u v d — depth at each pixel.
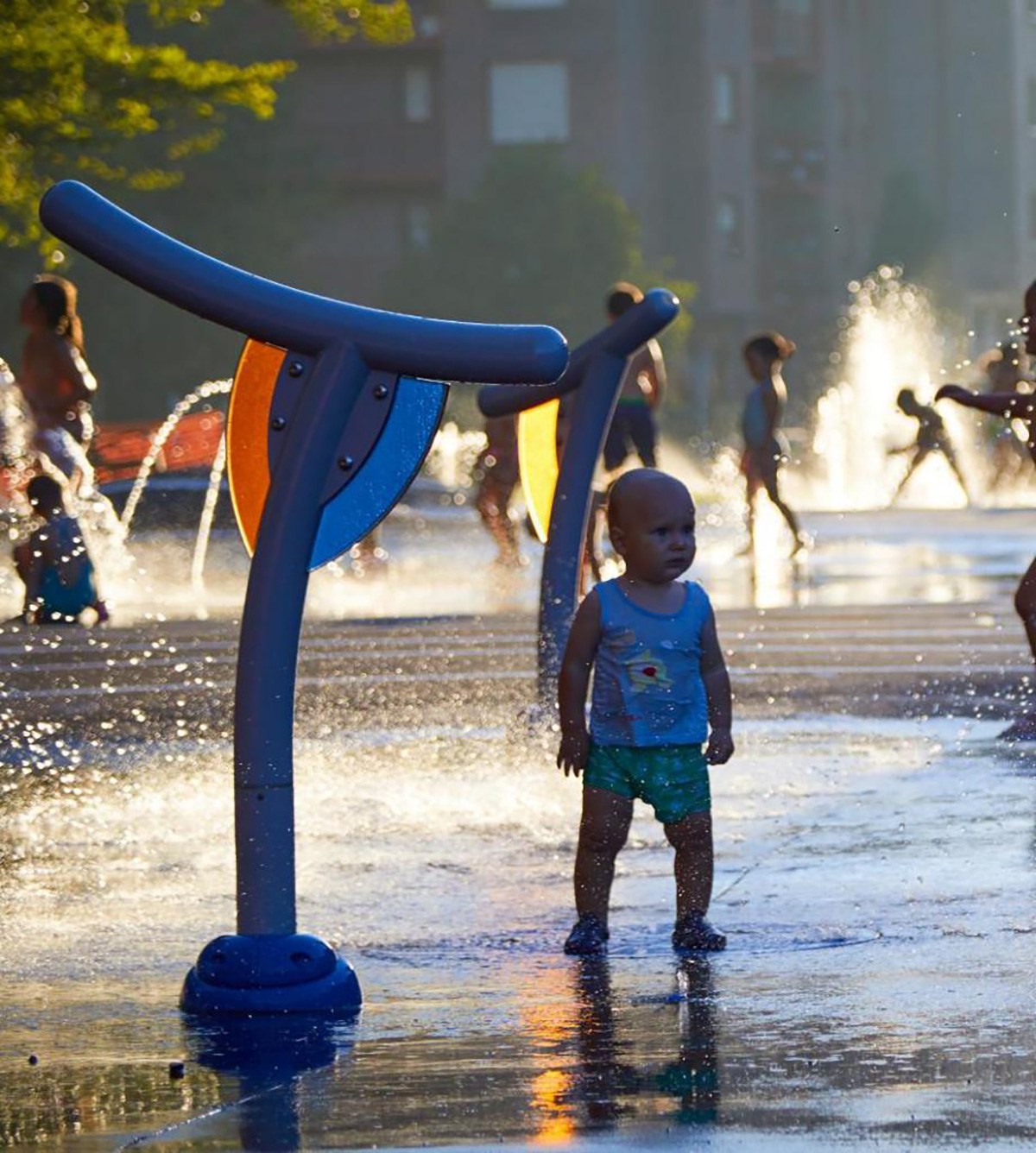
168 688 21.61
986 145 172.38
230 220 125.75
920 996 8.52
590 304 132.00
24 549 29.58
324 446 8.72
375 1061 7.63
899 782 14.65
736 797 14.05
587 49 150.25
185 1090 7.26
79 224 8.73
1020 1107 6.79
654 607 10.03
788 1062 7.43
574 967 9.34
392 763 15.83
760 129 161.88
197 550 42.72
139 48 46.69
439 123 151.62
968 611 29.58
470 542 49.81
